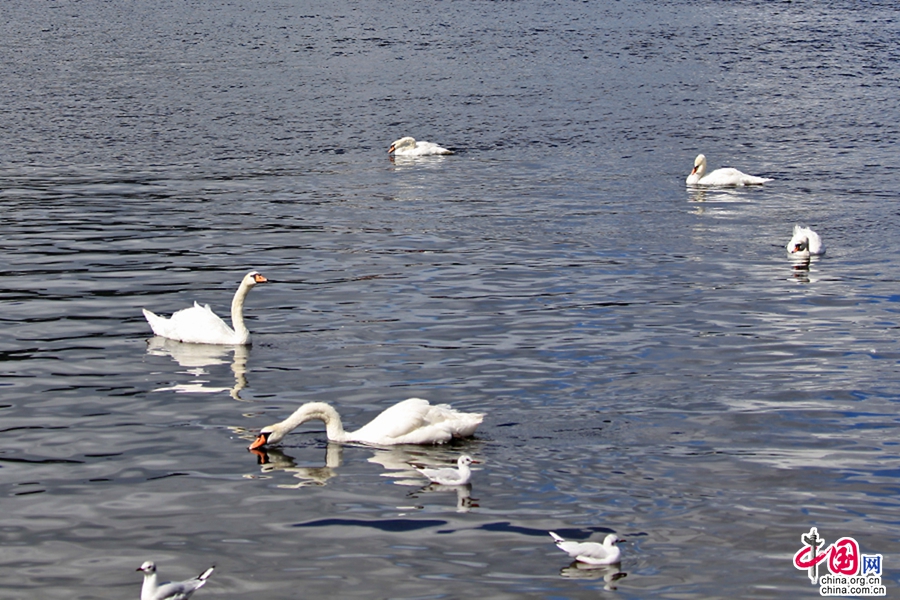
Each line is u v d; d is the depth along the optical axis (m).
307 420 16.72
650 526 14.02
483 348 21.11
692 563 13.13
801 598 12.40
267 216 33.75
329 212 34.47
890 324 22.97
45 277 26.31
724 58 74.19
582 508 14.48
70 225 32.12
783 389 18.97
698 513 14.34
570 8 106.12
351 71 67.25
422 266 27.67
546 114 54.84
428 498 14.80
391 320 22.98
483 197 37.16
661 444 16.56
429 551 13.39
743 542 13.62
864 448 16.44
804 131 51.09
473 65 70.31
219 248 29.50
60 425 17.28
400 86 62.41
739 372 19.86
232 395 18.64
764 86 63.56
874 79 66.19
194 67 67.50
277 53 74.06
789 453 16.25
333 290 25.36
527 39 83.00
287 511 14.43
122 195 36.62
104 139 47.06
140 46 76.25
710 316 23.45
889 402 18.36
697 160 39.94
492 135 49.56
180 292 25.19
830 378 19.55
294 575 12.84
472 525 14.04
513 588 12.57
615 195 37.75
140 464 15.88
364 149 46.28
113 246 29.58
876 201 36.78
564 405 18.16
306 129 50.19
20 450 16.31
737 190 38.84
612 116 54.59
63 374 19.61
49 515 14.28
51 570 12.94
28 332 22.06
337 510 14.47
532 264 28.00
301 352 20.92
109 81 61.78
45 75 63.19
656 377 19.53
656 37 84.62
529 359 20.45
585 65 71.00
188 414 17.78
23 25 86.75
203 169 41.62
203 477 15.47
